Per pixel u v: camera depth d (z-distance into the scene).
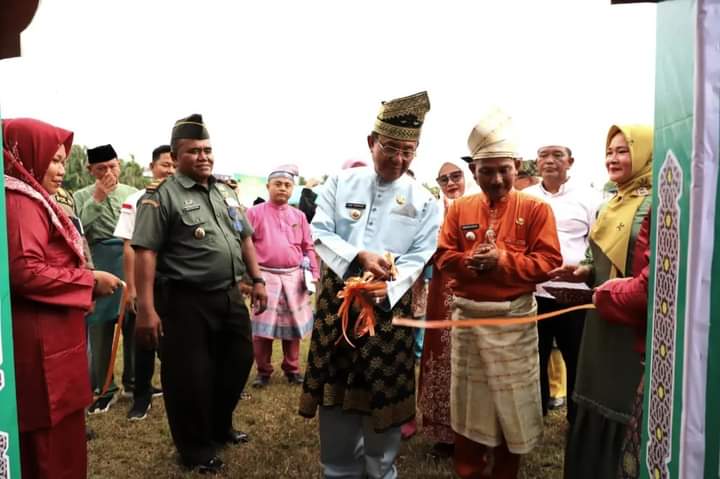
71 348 2.40
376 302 2.58
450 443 3.54
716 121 1.37
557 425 4.18
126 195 4.81
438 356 3.51
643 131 2.69
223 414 3.77
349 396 2.75
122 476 3.36
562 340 3.86
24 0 1.84
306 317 5.34
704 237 1.40
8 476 1.68
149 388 4.39
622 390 2.43
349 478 2.90
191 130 3.37
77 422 2.51
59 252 2.39
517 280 2.75
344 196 2.86
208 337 3.43
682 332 1.50
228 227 3.54
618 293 2.15
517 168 2.94
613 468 2.48
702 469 1.44
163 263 3.36
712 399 1.42
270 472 3.41
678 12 1.54
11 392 1.69
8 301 1.70
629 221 2.66
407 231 2.82
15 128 2.43
